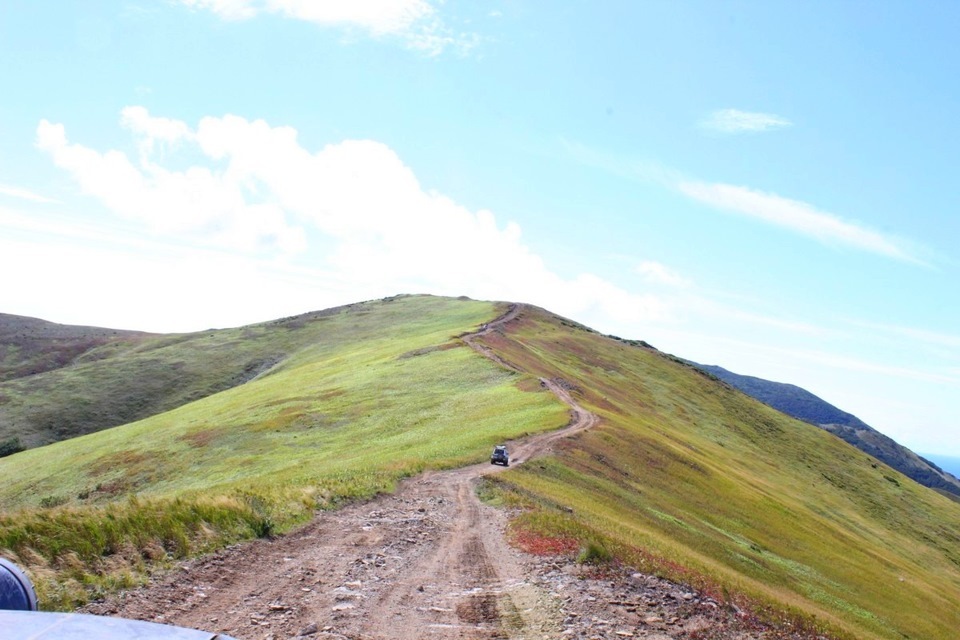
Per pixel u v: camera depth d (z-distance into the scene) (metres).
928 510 116.50
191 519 15.59
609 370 123.75
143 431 78.88
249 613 11.21
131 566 12.48
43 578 10.85
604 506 37.97
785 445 124.25
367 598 12.68
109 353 191.38
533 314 159.50
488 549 18.33
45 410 127.06
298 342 164.25
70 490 62.53
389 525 21.08
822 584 44.34
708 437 106.75
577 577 14.51
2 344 197.75
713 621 12.38
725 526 49.44
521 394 68.69
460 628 11.21
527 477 39.38
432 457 44.00
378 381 79.25
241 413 75.06
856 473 123.25
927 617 48.38
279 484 28.44
